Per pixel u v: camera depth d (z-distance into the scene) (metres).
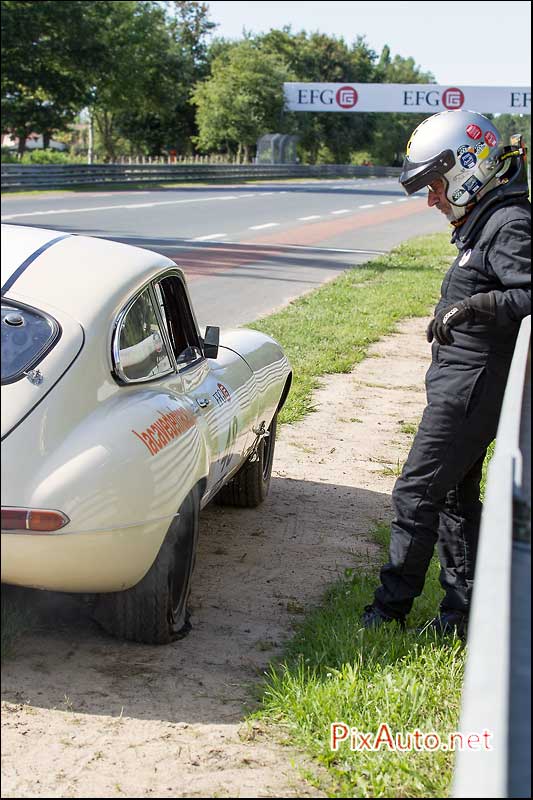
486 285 3.68
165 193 40.81
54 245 4.06
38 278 3.77
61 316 3.61
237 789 2.88
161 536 3.49
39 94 58.72
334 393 9.25
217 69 84.31
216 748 3.09
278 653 3.84
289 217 31.72
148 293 4.10
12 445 3.22
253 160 84.50
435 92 77.19
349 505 6.09
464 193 3.70
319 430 7.88
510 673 1.60
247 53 82.88
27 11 52.69
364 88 78.31
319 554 5.15
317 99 81.75
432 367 3.91
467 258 3.70
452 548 4.12
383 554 5.19
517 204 3.65
